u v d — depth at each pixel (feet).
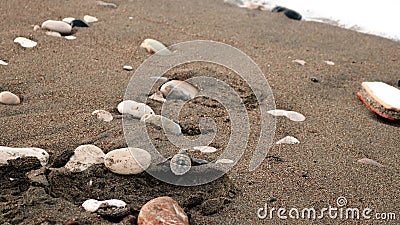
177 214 1.94
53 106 2.62
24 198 2.02
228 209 2.09
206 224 2.00
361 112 2.87
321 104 2.90
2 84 2.75
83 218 1.96
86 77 2.90
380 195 2.23
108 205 2.01
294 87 3.04
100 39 3.36
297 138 2.57
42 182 2.08
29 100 2.65
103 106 2.66
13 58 3.01
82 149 2.23
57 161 2.19
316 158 2.43
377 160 2.46
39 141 2.34
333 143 2.56
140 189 2.12
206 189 2.15
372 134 2.67
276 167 2.34
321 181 2.28
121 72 2.99
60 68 2.97
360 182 2.29
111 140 2.39
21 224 1.92
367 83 2.98
